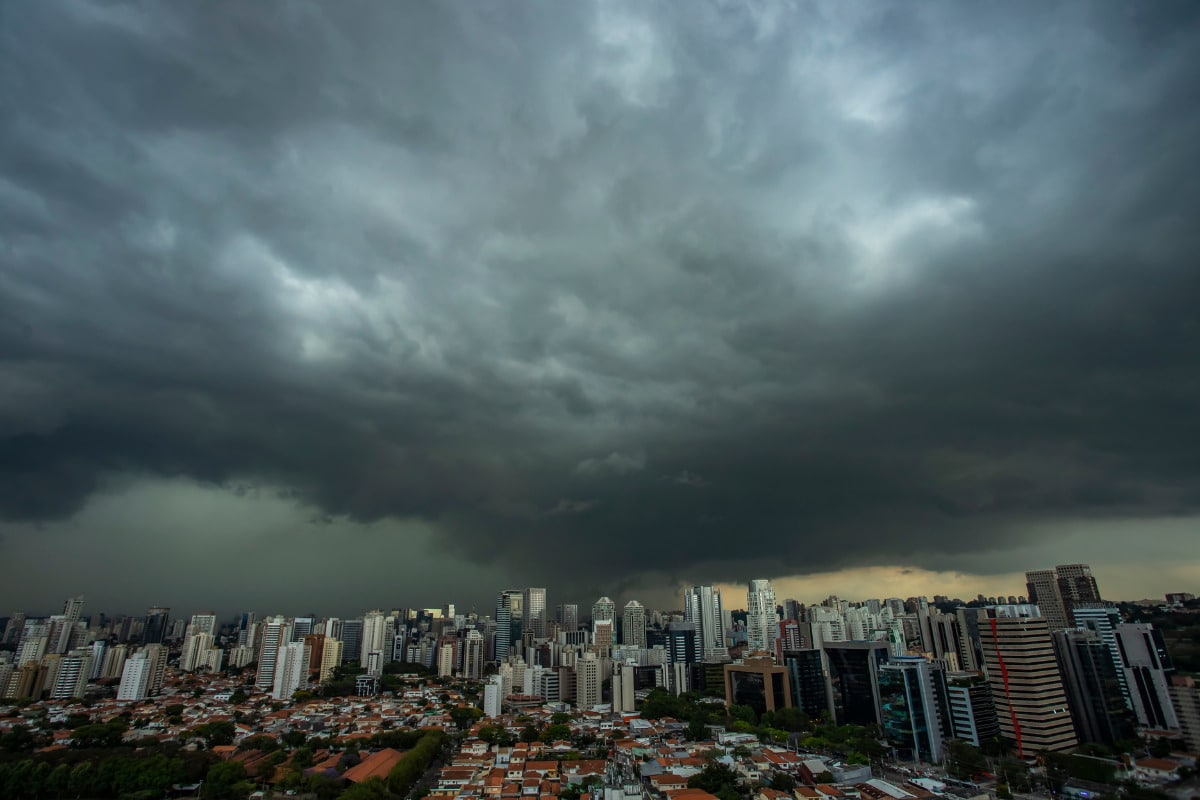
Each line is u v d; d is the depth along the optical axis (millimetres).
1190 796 191250
